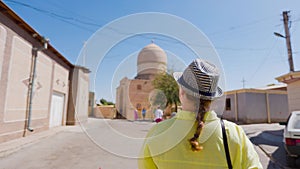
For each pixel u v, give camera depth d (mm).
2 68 5875
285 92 15148
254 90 14469
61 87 11125
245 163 752
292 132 3658
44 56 8828
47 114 9383
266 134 8359
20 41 6793
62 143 6102
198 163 718
